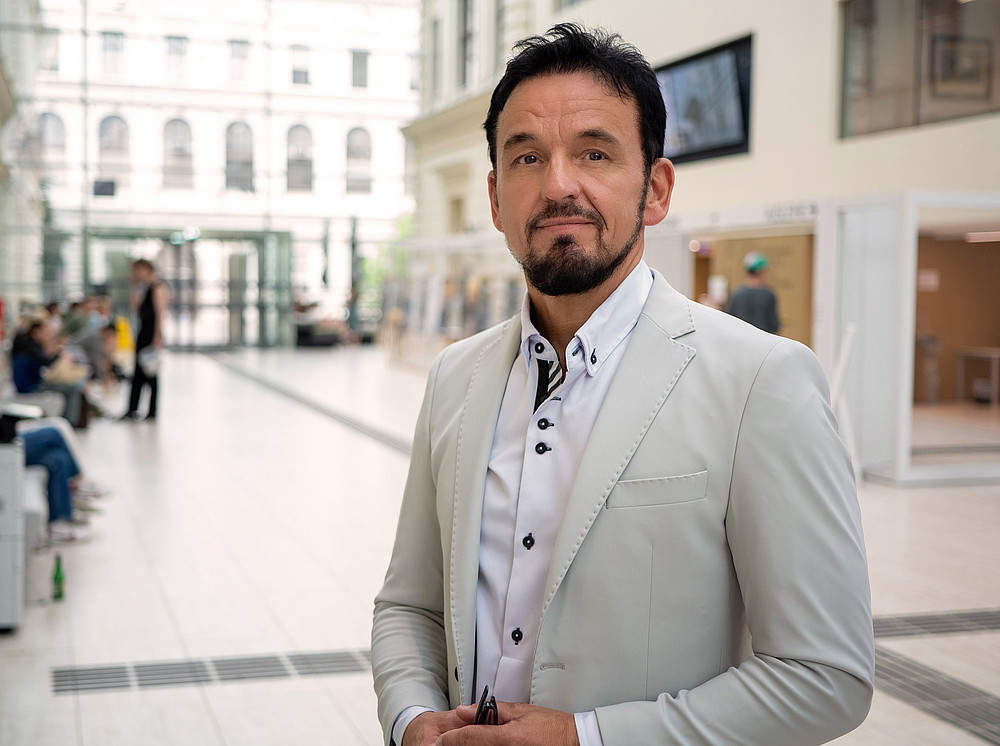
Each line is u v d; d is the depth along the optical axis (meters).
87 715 3.72
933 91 10.18
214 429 11.58
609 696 1.27
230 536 6.48
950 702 3.83
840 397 8.43
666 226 10.41
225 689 3.98
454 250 17.66
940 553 6.03
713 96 12.95
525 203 1.35
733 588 1.30
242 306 27.81
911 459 9.19
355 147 28.92
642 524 1.28
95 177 27.11
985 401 14.21
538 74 1.35
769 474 1.24
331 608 5.01
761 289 8.90
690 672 1.27
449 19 21.66
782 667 1.19
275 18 28.11
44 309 15.95
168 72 27.45
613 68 1.34
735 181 12.64
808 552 1.21
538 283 1.36
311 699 3.89
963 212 9.71
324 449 10.16
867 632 1.22
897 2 10.50
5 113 21.17
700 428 1.28
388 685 1.48
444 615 1.54
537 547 1.36
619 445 1.30
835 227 8.39
